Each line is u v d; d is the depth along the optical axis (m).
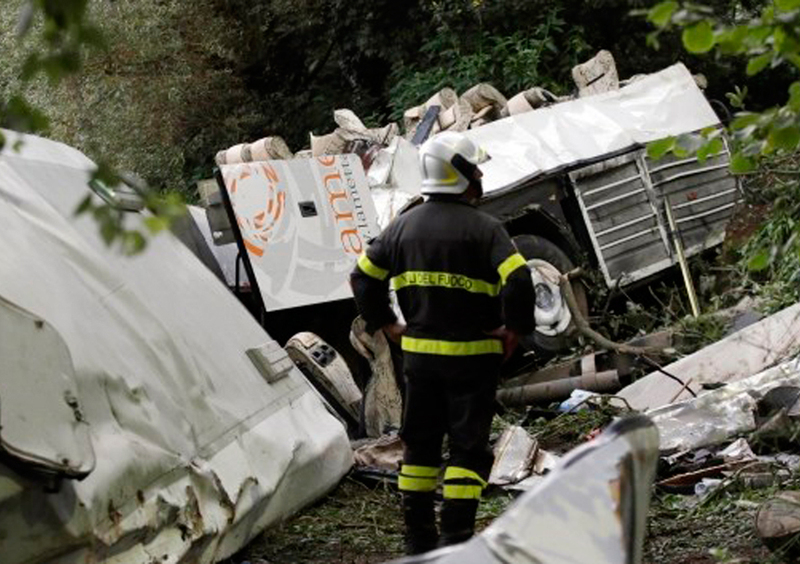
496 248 6.59
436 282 6.68
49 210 7.37
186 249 9.15
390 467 9.27
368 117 21.00
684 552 6.90
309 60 22.16
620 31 20.20
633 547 2.87
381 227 11.72
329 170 11.16
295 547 7.88
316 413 9.01
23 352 5.45
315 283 10.77
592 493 2.91
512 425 10.29
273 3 21.30
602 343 11.48
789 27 4.46
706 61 19.77
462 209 6.72
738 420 9.09
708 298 13.07
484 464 6.71
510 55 19.39
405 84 20.34
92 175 3.40
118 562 5.99
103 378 6.39
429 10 20.58
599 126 13.44
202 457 7.05
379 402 10.36
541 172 12.79
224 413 7.60
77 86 18.34
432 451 6.86
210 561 7.02
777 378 9.34
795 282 10.98
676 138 5.07
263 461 7.76
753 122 4.83
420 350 6.72
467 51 19.98
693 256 13.59
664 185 13.55
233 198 10.65
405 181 12.12
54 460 5.34
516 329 6.52
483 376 6.69
